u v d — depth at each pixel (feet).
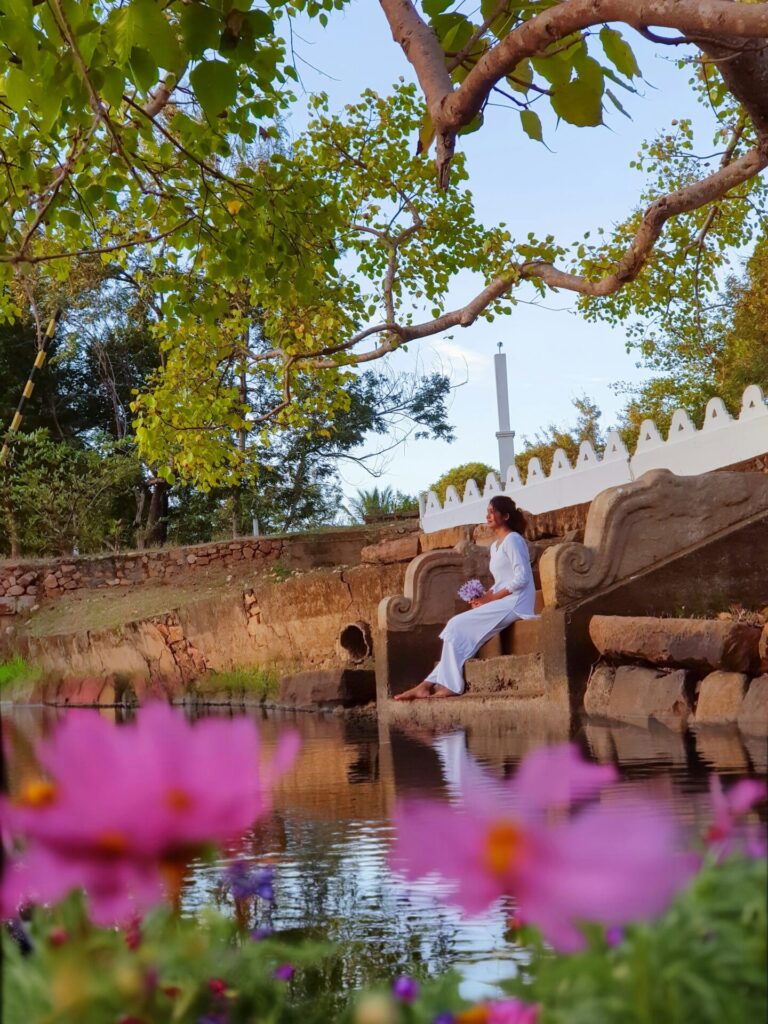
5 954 3.10
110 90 18.89
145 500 128.16
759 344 77.00
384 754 22.59
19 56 18.98
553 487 56.39
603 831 2.57
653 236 28.19
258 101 27.63
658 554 32.07
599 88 19.13
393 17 20.70
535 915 2.49
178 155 30.50
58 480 110.63
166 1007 3.36
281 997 4.08
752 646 25.62
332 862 10.76
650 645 27.17
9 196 28.30
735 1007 2.99
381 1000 2.69
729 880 3.34
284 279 31.48
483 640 36.22
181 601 87.81
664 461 47.60
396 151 53.88
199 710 49.49
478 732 27.37
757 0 33.99
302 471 121.70
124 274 114.62
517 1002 3.15
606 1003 2.89
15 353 127.54
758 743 18.71
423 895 9.12
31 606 95.66
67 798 2.47
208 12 17.93
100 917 2.58
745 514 32.83
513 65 18.71
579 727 25.38
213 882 9.91
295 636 57.41
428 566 41.27
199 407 58.23
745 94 21.44
